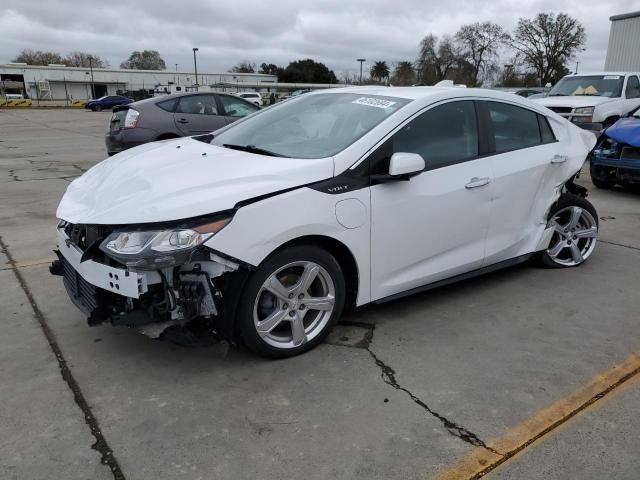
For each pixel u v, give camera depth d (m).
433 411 2.73
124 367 3.09
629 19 21.89
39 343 3.34
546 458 2.41
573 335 3.57
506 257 4.22
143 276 2.67
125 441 2.48
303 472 2.30
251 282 2.90
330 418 2.66
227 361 3.16
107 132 9.84
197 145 3.77
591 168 8.09
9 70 81.00
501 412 2.73
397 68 66.88
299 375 3.03
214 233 2.69
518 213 4.16
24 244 5.32
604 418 2.69
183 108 9.69
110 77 87.50
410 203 3.40
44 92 83.19
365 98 3.80
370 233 3.26
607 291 4.30
